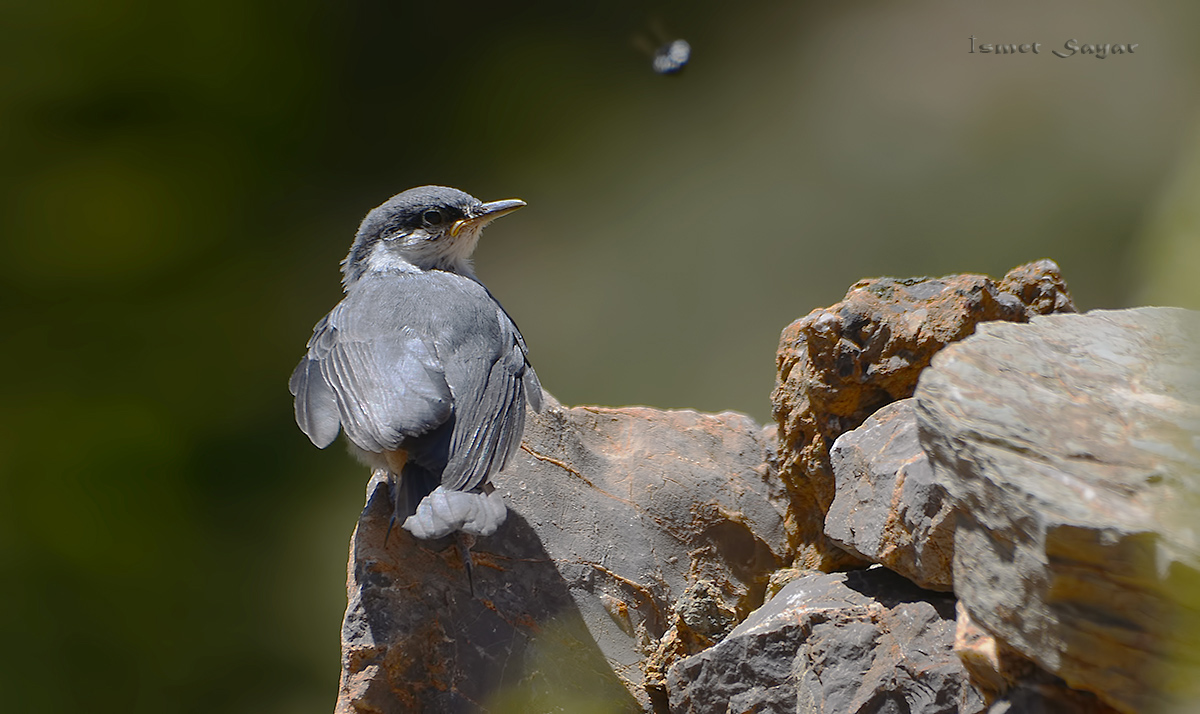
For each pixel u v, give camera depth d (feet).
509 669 20.68
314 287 51.60
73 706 38.73
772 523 24.21
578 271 54.29
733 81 59.88
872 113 56.54
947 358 16.33
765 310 51.83
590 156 57.93
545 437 24.48
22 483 42.96
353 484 44.88
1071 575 13.64
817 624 18.75
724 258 53.83
